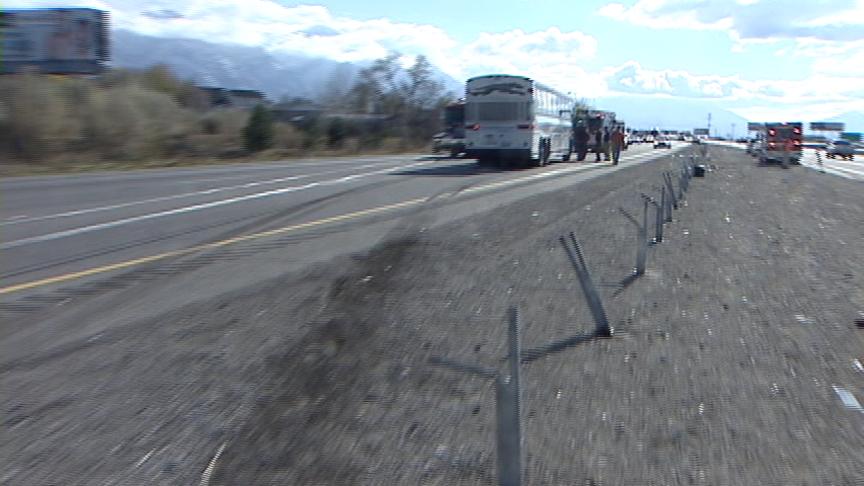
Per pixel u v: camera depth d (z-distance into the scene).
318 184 27.88
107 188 25.94
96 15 56.31
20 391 6.96
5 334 8.80
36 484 5.21
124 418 6.32
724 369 7.69
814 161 72.50
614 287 11.56
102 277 11.80
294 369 7.52
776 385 7.23
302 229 16.70
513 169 39.03
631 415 6.41
